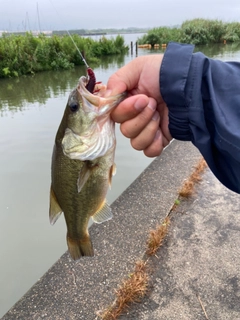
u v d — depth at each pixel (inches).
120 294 16.7
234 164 10.1
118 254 19.6
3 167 38.2
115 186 32.5
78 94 11.5
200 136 10.4
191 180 27.4
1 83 108.3
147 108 10.9
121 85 11.6
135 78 11.8
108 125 11.5
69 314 16.1
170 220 22.7
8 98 81.8
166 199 25.1
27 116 61.6
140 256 19.4
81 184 11.7
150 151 12.1
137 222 22.5
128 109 10.8
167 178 28.2
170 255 19.5
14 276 22.1
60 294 17.2
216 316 15.7
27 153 42.4
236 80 10.0
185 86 10.3
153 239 20.2
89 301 16.6
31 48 129.5
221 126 9.6
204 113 10.4
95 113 11.3
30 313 16.3
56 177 12.4
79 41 141.5
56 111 65.0
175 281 17.7
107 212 13.0
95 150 11.6
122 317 15.8
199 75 10.2
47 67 130.3
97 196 12.4
